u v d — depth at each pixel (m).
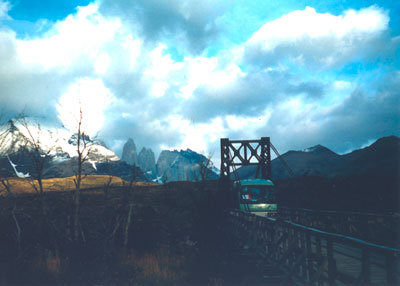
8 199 12.90
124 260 13.60
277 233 11.27
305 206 26.36
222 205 19.11
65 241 12.93
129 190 15.17
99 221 13.94
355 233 14.82
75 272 11.49
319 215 18.70
